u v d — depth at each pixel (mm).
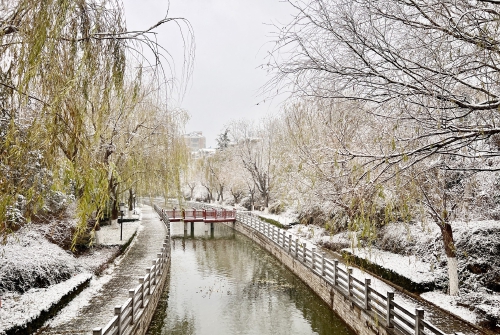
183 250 23281
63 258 11531
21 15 4117
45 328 8086
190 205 48938
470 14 3693
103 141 9258
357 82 4156
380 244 15672
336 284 11719
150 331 10320
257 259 20359
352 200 4770
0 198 4242
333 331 10516
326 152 5543
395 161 4074
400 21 4062
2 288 8906
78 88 4180
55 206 10609
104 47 4484
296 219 27266
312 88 4383
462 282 10898
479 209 10461
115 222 22844
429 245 13125
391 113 4383
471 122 4293
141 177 17391
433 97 3746
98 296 10516
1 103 4355
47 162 4293
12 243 10859
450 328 8492
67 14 3916
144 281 9867
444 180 8461
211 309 12375
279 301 13188
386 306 8266
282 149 16047
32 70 3758
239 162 39375
